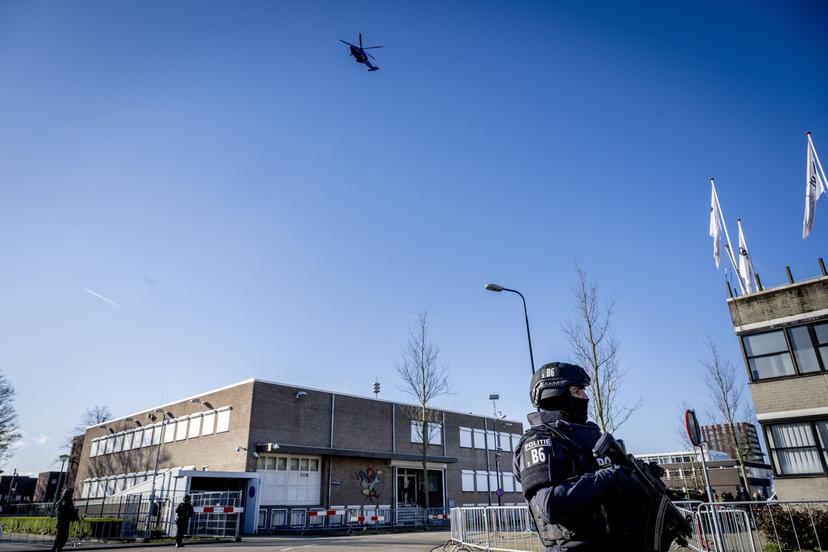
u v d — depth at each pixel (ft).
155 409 130.00
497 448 151.84
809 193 57.72
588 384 8.29
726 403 86.58
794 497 53.36
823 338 55.16
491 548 40.52
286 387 105.81
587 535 6.67
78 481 154.81
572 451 7.21
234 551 53.72
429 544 60.39
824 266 56.75
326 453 104.53
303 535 84.12
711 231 68.69
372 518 100.22
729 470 143.84
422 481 127.03
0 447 141.38
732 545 30.19
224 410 105.70
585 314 63.82
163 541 70.23
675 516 6.73
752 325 59.98
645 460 7.13
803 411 54.49
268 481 96.99
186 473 83.82
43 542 69.92
